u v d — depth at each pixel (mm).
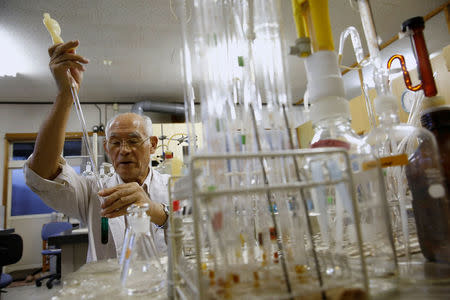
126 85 4277
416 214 486
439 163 458
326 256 466
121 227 1306
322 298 321
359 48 643
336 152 349
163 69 3848
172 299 412
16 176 4895
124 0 2562
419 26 536
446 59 1651
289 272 406
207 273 406
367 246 436
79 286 500
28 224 4844
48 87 4215
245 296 323
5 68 3586
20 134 4703
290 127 456
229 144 453
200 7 467
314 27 490
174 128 4066
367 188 430
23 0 2480
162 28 2979
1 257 2248
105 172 2346
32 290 3471
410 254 492
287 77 475
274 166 451
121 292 454
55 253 3559
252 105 515
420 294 330
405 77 639
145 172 1560
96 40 3127
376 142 543
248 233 465
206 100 444
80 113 796
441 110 476
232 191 318
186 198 394
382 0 2758
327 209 467
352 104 2836
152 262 507
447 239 439
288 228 462
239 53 560
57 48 814
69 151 4703
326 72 474
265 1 494
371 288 354
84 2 2555
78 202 1439
